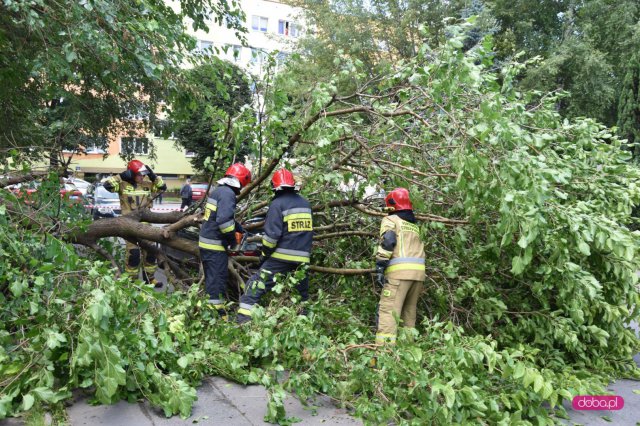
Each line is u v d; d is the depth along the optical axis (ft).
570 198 15.97
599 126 17.04
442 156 15.75
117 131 34.06
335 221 18.37
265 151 17.17
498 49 71.10
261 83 16.80
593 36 72.54
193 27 22.77
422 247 14.76
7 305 11.23
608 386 15.14
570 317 15.12
